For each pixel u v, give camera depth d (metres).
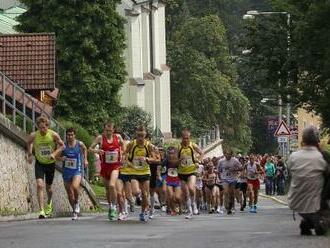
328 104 65.31
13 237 29.41
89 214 57.66
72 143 43.91
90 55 106.31
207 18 195.62
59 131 60.75
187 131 46.31
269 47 69.88
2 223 38.81
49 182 45.06
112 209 41.44
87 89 105.75
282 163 104.50
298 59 64.56
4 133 47.19
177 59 185.38
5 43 90.75
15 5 134.25
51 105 98.69
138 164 40.50
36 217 49.03
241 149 190.12
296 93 68.88
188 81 184.88
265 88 72.38
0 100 54.62
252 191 64.25
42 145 43.81
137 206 69.81
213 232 30.98
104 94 107.50
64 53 105.25
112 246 25.28
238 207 75.88
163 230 32.69
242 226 35.31
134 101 147.00
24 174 50.72
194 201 54.41
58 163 55.59
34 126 55.00
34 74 89.00
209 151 165.38
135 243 26.27
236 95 189.38
